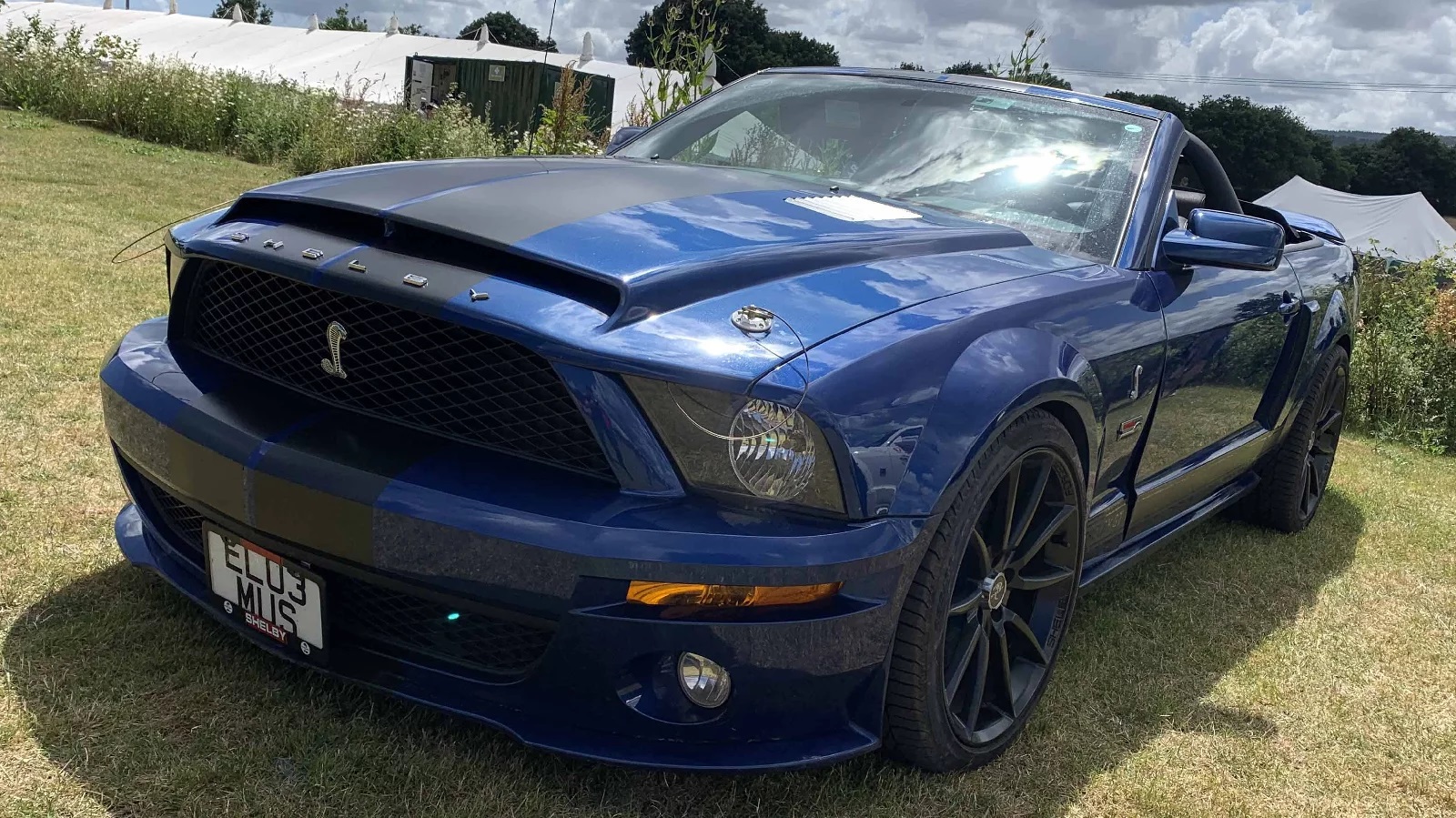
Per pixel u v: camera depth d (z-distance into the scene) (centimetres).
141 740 180
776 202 227
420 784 179
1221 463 320
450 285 170
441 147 1145
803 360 167
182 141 1254
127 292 479
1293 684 276
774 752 176
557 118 856
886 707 191
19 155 928
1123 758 228
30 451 297
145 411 194
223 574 192
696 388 160
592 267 170
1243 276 306
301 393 189
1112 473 252
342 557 170
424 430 176
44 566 235
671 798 187
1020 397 191
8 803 160
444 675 177
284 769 178
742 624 163
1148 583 336
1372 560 391
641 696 170
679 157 310
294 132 1208
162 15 3506
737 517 162
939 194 272
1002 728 218
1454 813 224
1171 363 258
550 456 168
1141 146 287
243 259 191
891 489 172
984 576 205
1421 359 671
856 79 322
